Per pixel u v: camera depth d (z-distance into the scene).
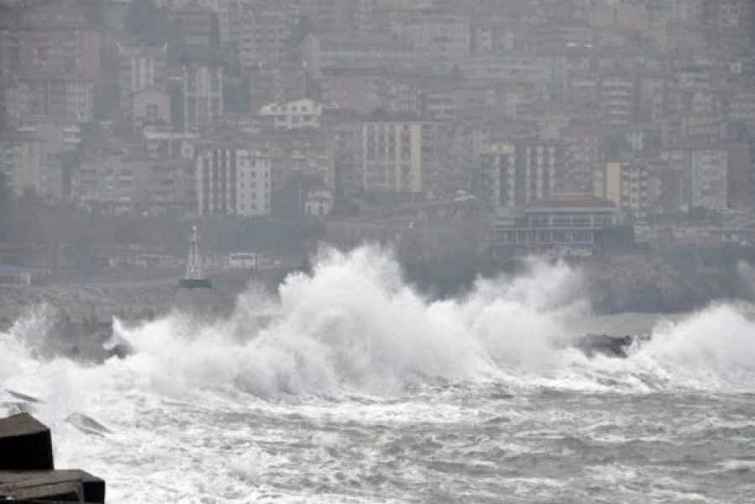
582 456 177.50
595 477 165.88
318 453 173.75
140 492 147.12
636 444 186.00
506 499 153.88
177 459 164.62
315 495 150.75
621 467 171.88
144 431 182.38
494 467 169.75
